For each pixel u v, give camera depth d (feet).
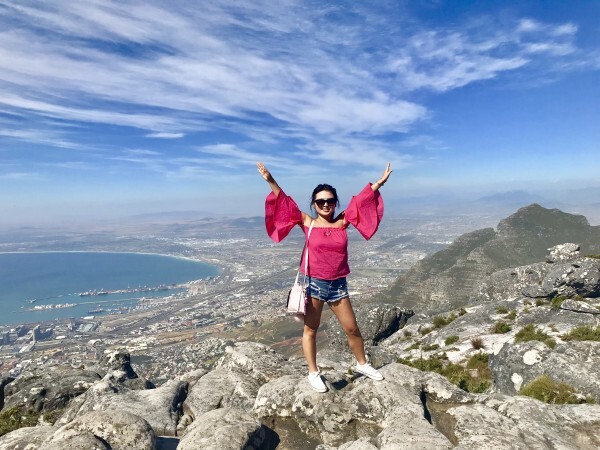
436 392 24.93
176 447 21.94
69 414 33.60
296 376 27.81
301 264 23.15
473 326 100.42
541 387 38.37
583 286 100.12
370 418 22.25
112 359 67.10
